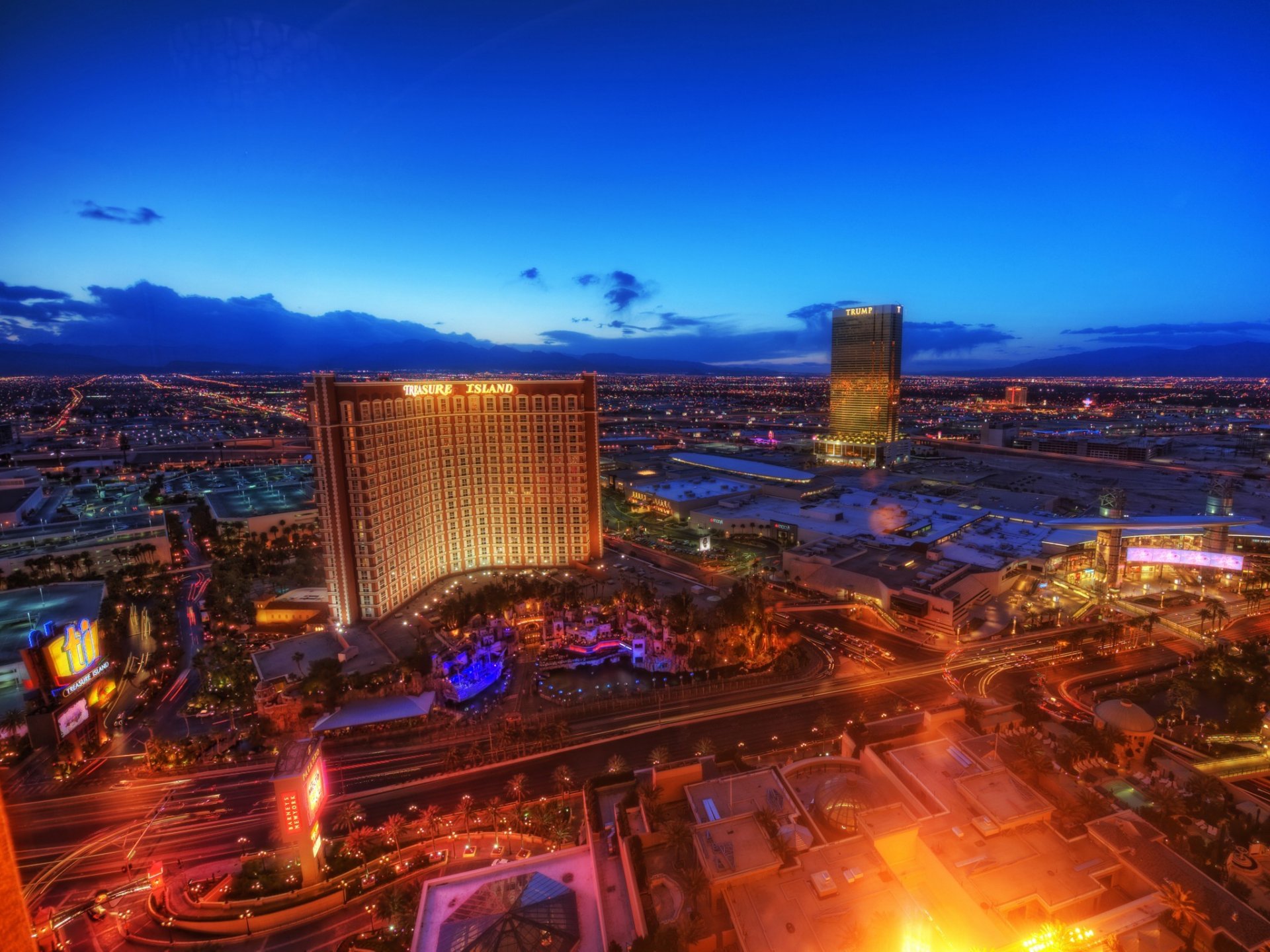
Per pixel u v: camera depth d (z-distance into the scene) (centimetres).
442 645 17950
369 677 15900
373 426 19288
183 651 18888
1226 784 12475
